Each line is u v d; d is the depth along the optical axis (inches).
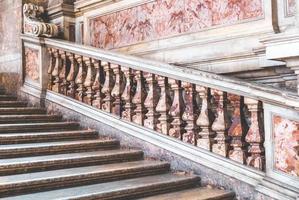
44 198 151.6
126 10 285.9
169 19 256.1
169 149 211.5
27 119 257.1
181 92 210.5
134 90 239.6
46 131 244.4
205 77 191.9
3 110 261.3
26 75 310.3
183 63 244.4
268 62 197.0
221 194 178.7
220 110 191.9
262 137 179.2
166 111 216.1
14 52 321.1
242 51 214.1
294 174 164.4
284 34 155.2
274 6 203.3
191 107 204.4
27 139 217.6
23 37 309.0
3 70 334.6
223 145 191.5
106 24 301.3
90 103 261.7
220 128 190.9
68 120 271.1
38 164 183.3
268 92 168.2
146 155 223.1
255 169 179.3
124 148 234.7
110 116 245.1
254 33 209.2
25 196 155.3
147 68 218.5
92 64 260.5
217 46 226.1
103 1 299.6
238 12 219.0
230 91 183.5
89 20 315.0
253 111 179.0
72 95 274.5
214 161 192.2
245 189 180.2
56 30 304.3
